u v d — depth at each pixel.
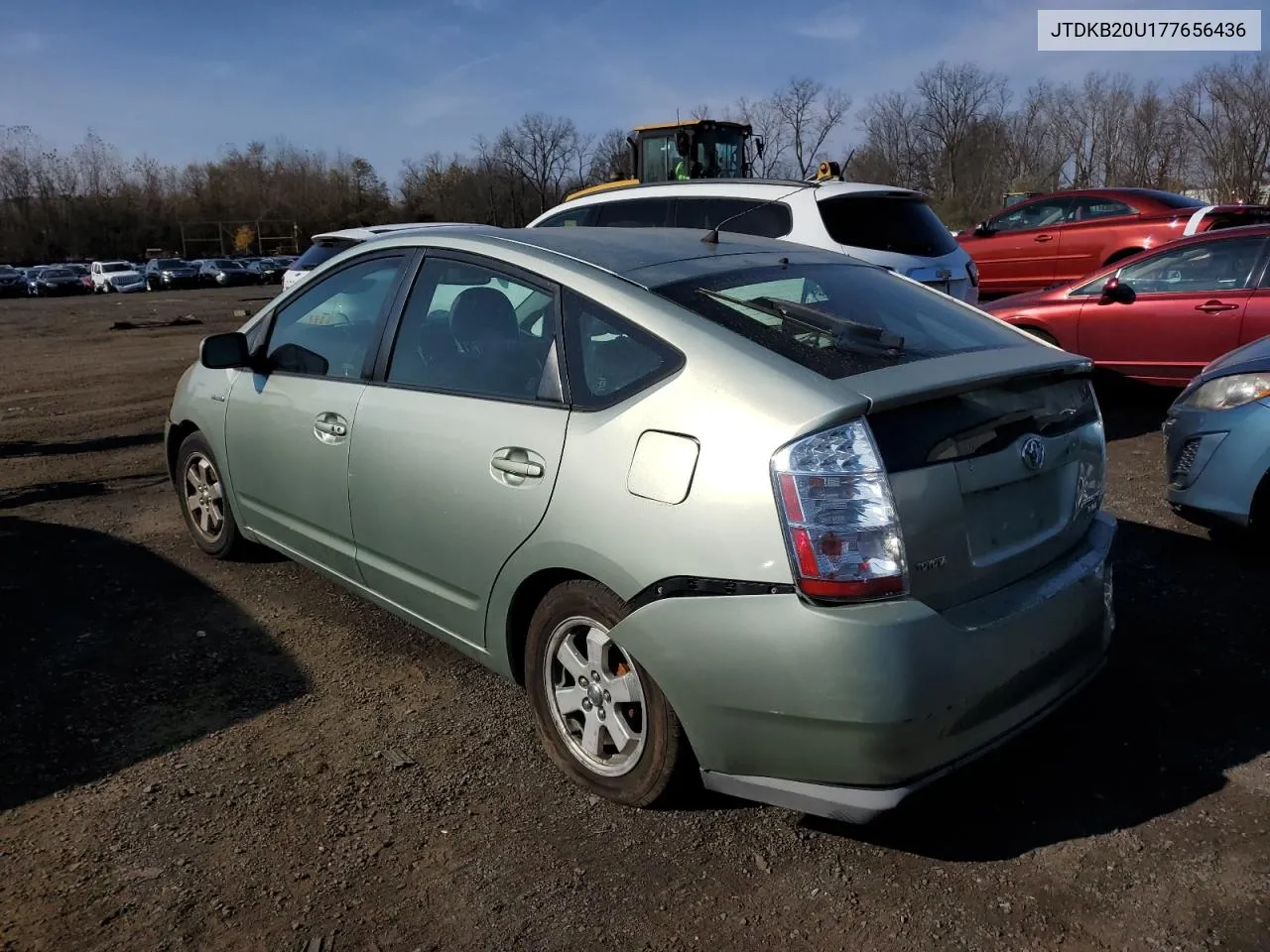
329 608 4.35
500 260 3.29
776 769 2.50
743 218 7.44
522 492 2.92
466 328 3.31
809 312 2.92
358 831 2.79
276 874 2.62
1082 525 2.99
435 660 3.85
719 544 2.45
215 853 2.70
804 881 2.56
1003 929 2.38
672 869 2.62
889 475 2.38
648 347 2.77
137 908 2.49
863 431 2.39
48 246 77.00
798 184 7.36
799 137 58.38
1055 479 2.86
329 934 2.40
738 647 2.42
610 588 2.69
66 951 2.35
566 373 2.94
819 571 2.34
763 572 2.39
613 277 3.03
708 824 2.80
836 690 2.33
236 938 2.39
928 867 2.61
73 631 4.11
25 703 3.50
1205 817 2.77
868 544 2.35
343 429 3.63
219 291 43.34
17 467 7.23
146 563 4.93
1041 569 2.77
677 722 2.65
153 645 3.98
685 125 14.55
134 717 3.42
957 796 2.91
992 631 2.48
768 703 2.42
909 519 2.39
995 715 2.54
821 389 2.45
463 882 2.58
